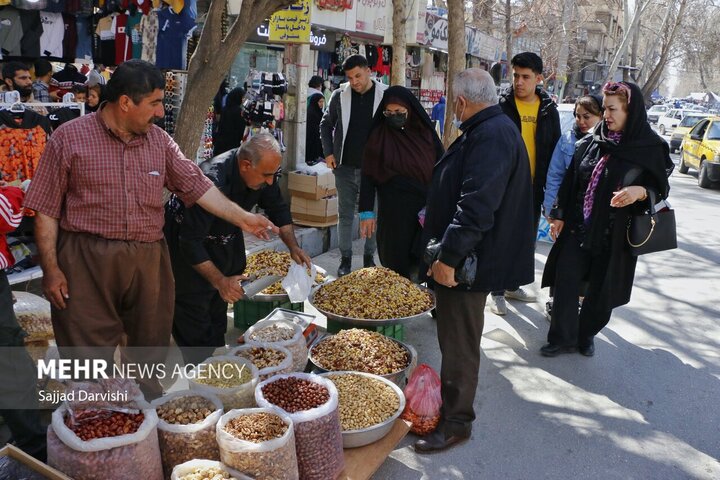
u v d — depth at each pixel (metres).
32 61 7.45
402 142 4.70
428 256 3.18
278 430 2.67
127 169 2.73
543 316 5.66
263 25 9.95
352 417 3.19
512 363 4.66
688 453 3.57
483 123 3.10
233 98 8.22
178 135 4.30
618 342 5.17
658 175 4.20
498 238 3.14
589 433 3.73
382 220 4.87
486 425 3.77
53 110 5.38
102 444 2.36
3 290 2.73
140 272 2.89
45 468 2.38
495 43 20.77
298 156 7.31
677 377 4.54
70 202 2.71
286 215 4.05
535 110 5.17
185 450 2.66
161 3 6.96
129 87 2.54
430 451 3.42
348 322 4.14
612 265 4.43
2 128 4.60
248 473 2.54
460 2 6.07
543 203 4.92
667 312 5.98
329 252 7.18
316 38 10.73
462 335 3.30
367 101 5.79
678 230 9.75
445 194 3.22
